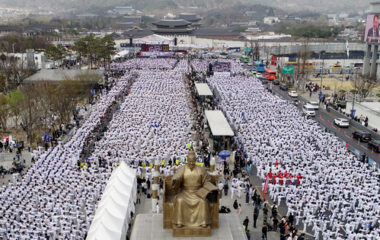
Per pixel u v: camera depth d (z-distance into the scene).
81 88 118.94
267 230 49.75
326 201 54.31
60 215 48.84
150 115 92.94
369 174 62.19
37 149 77.88
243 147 75.19
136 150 70.19
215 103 112.88
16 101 97.81
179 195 33.88
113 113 100.50
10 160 72.62
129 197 49.66
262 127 85.38
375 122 94.69
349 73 173.25
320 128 88.25
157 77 147.12
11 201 52.75
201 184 34.44
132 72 161.88
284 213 54.09
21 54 169.25
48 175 60.12
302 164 65.56
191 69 171.75
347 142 85.31
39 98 97.44
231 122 94.00
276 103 108.50
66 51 186.75
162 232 33.84
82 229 46.53
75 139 75.81
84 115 102.00
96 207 51.69
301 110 112.50
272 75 158.38
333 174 60.78
